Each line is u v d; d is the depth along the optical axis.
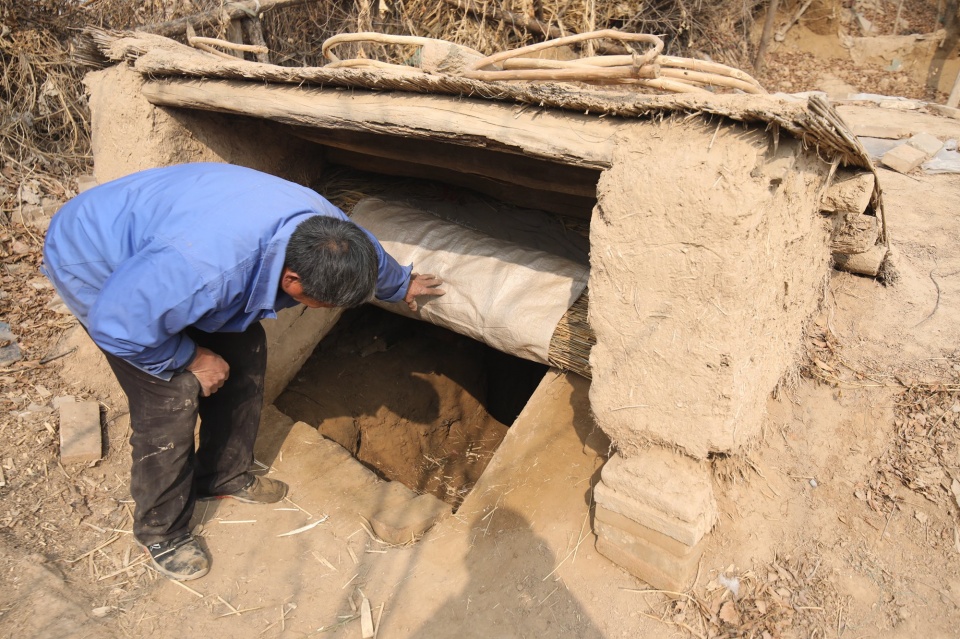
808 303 3.15
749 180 1.96
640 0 8.32
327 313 3.93
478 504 2.91
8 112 5.34
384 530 2.86
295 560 2.78
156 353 2.21
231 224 2.15
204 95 3.17
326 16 6.46
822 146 2.31
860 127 6.74
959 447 2.83
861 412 3.01
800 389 3.13
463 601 2.58
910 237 4.38
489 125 2.36
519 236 3.88
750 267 2.08
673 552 2.46
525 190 3.95
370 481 3.17
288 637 2.49
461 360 4.96
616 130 2.15
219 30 5.20
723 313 2.09
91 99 3.61
